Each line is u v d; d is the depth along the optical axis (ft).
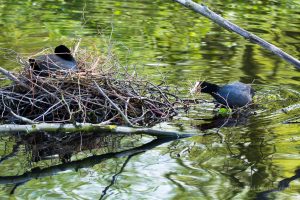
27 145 31.83
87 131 33.42
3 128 32.78
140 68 45.47
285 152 30.45
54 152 30.99
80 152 31.01
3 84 40.14
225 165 28.89
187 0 33.60
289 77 44.93
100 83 36.63
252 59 49.32
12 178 27.63
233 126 34.94
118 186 26.66
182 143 32.30
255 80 43.91
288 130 33.91
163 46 52.03
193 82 42.73
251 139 32.55
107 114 35.55
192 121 35.88
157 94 39.04
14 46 49.98
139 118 35.45
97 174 28.12
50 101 35.70
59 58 37.11
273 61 48.96
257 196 25.46
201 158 29.91
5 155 30.42
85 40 52.37
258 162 29.22
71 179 27.55
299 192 25.82
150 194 25.80
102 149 31.45
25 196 25.57
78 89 35.68
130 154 30.73
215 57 49.44
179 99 38.73
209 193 25.82
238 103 37.99
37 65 36.91
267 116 36.65
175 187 26.48
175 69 45.68
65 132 33.32
